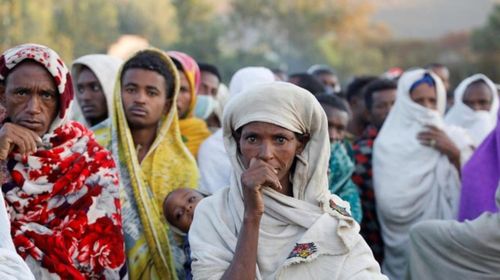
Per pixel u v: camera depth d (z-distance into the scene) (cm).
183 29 3478
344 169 537
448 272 514
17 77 402
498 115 590
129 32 3444
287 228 359
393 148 661
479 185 591
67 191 409
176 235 455
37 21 2412
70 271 396
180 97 591
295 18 4109
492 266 503
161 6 3553
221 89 780
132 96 482
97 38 2897
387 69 4531
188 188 457
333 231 353
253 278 340
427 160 651
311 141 361
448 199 645
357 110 789
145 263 448
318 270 348
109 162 426
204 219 370
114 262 414
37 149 406
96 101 561
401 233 647
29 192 402
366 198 663
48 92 405
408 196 642
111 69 568
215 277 351
